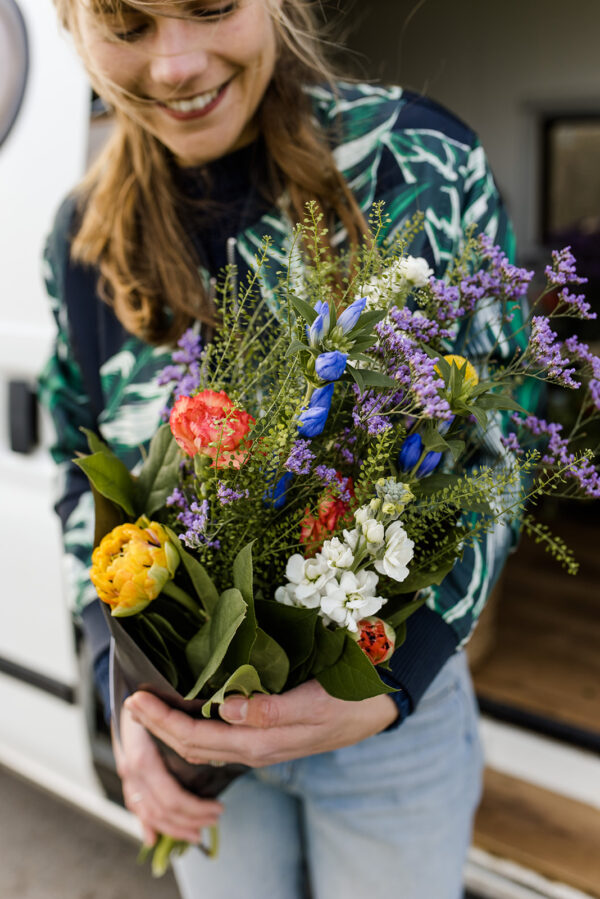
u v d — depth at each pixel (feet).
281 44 3.33
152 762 3.65
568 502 11.02
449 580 3.25
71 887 6.68
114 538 2.66
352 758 3.64
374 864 3.81
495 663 8.00
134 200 3.57
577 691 7.45
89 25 2.90
